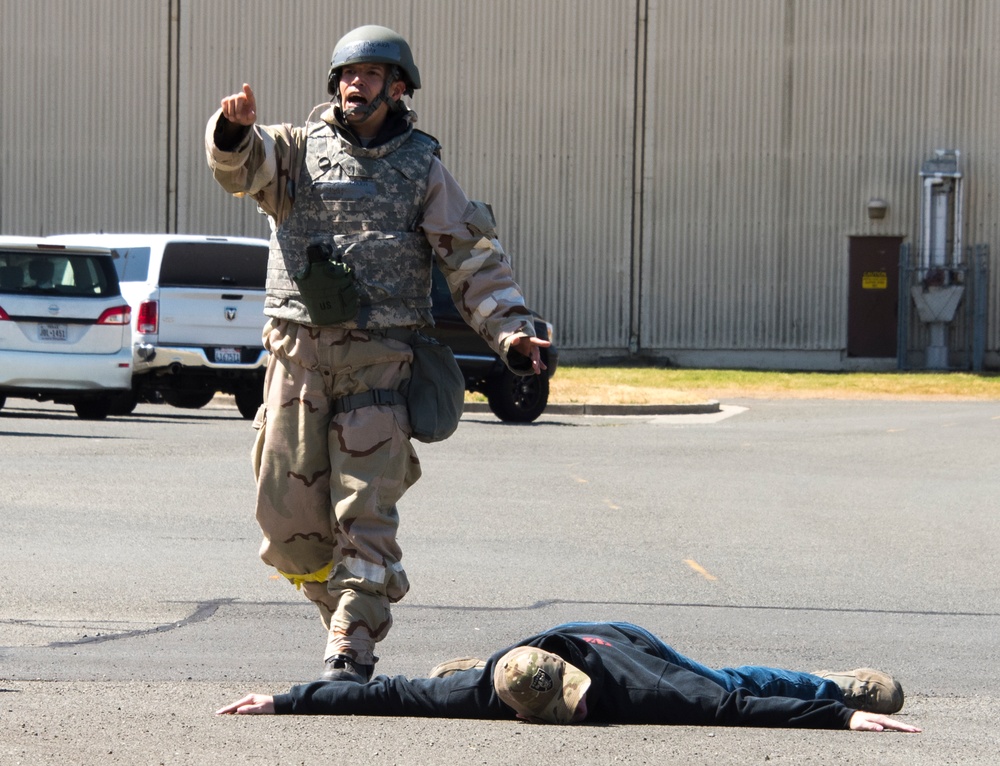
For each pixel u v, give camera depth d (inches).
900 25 2257.6
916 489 789.9
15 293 1026.7
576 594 479.5
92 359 1042.1
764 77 2266.2
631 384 1809.8
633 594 482.9
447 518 645.3
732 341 2281.0
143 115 2284.7
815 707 279.9
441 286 1169.4
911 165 2268.7
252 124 287.1
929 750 270.1
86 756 252.8
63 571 496.4
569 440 1050.1
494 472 824.9
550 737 266.7
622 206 2282.2
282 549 306.0
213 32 2282.2
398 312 299.9
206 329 1106.1
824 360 2281.0
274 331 303.6
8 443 875.4
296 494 300.4
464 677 282.2
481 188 2289.6
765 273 2276.1
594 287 2287.2
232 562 522.9
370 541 295.0
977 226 2272.4
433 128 2284.7
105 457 820.0
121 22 2276.1
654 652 287.1
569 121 2278.5
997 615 462.9
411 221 301.7
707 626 431.8
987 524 665.0
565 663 275.7
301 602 454.3
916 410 1494.8
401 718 283.3
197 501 667.4
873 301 2276.1
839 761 256.4
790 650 399.5
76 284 1045.2
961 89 2266.2
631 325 2287.2
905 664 384.5
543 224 2284.7
